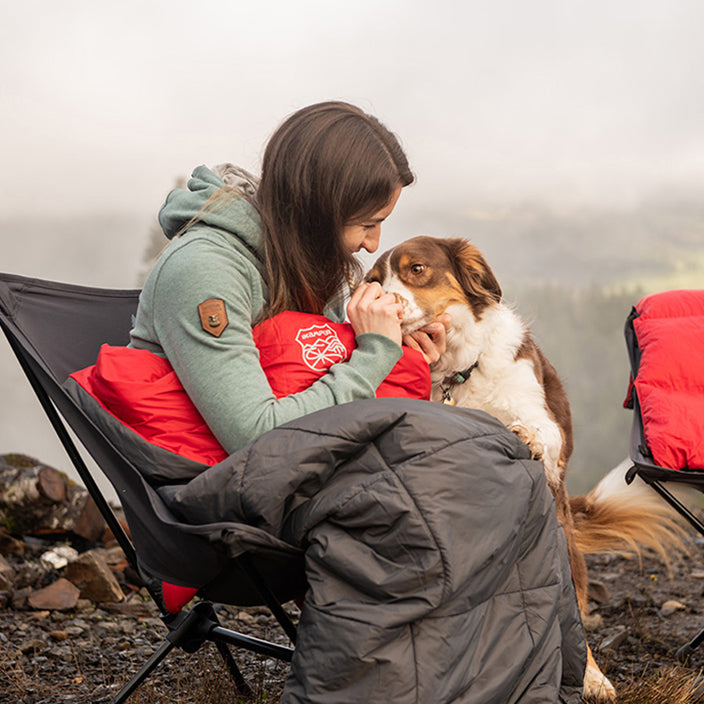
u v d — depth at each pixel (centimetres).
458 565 132
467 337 286
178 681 229
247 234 179
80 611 313
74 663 256
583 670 169
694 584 382
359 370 169
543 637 146
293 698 131
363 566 135
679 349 244
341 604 133
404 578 131
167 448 158
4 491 361
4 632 280
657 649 284
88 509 375
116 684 237
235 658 259
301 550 144
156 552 158
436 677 130
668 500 233
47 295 200
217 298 162
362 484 140
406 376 184
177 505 147
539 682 145
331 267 184
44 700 223
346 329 182
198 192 180
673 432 228
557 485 278
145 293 175
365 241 193
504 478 143
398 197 191
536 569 150
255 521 143
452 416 151
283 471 141
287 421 154
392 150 189
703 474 223
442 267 285
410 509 134
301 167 176
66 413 164
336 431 143
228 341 160
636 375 262
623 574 407
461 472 140
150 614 316
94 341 204
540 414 282
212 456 160
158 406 160
